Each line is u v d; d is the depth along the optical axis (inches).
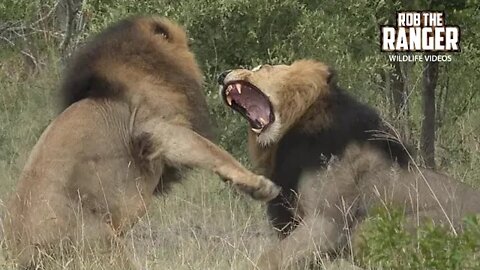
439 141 607.8
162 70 401.1
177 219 482.9
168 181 411.2
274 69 406.0
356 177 397.7
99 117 386.9
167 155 390.0
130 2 537.0
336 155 399.2
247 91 408.5
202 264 396.2
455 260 323.0
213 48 535.5
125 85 394.0
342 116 404.5
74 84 401.1
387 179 398.0
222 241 422.6
